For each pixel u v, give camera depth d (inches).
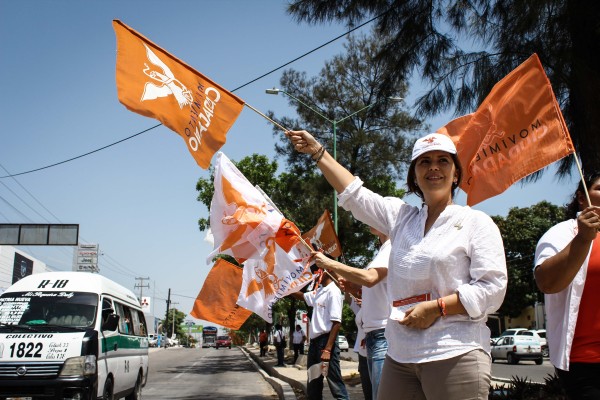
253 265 207.5
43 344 333.1
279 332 906.7
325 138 961.5
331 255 244.4
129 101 163.8
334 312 256.7
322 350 260.8
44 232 1188.5
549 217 1621.6
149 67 167.5
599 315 120.2
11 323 353.7
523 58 324.2
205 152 165.0
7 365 326.0
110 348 380.2
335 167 135.3
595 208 111.4
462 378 103.0
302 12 376.5
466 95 355.6
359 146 919.0
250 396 545.0
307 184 953.5
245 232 183.0
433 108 367.2
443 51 356.5
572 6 289.3
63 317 358.9
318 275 214.1
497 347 1139.9
